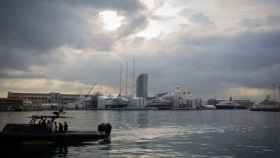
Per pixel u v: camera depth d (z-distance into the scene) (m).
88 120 134.38
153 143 52.03
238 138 61.25
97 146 47.19
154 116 199.38
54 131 50.25
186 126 98.56
